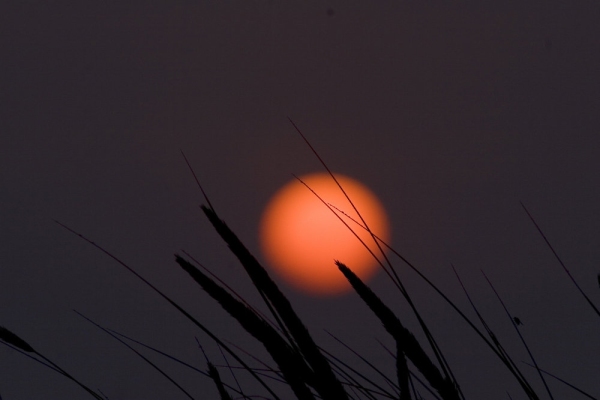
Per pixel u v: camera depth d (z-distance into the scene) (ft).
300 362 15.64
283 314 15.67
